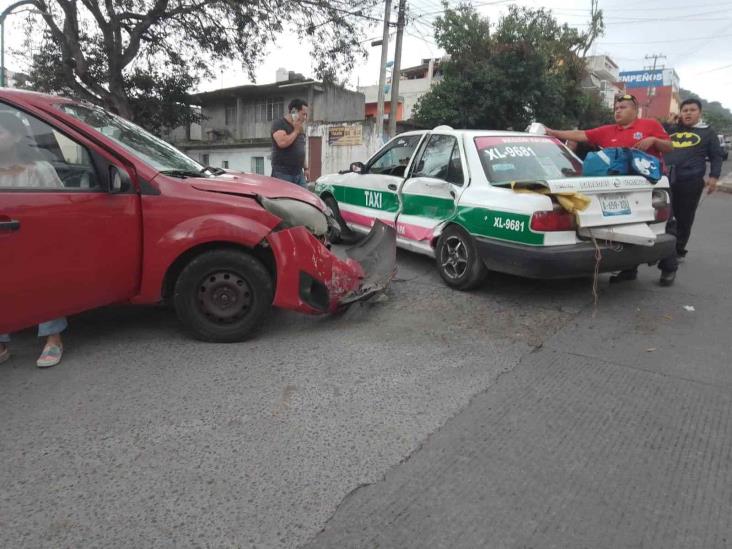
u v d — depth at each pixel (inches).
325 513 86.8
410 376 135.5
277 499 90.1
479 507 88.1
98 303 144.0
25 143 135.1
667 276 215.0
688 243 315.9
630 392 127.7
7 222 126.1
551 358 146.9
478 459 101.0
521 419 115.3
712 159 238.7
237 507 88.2
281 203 158.1
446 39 917.2
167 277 153.6
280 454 102.5
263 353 149.6
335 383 131.4
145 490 92.3
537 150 212.7
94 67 808.9
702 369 140.4
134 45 671.1
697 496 91.0
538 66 872.3
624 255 182.2
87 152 140.6
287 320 176.6
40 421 114.3
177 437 108.1
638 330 167.6
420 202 223.9
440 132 225.3
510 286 214.4
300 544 80.2
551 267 171.9
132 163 145.9
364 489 92.7
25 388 129.3
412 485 93.7
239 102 1273.4
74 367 140.9
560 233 174.1
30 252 130.0
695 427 112.6
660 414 117.8
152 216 146.7
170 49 735.1
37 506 88.4
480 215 190.2
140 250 147.6
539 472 97.2
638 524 84.4
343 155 937.5
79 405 121.0
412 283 219.3
